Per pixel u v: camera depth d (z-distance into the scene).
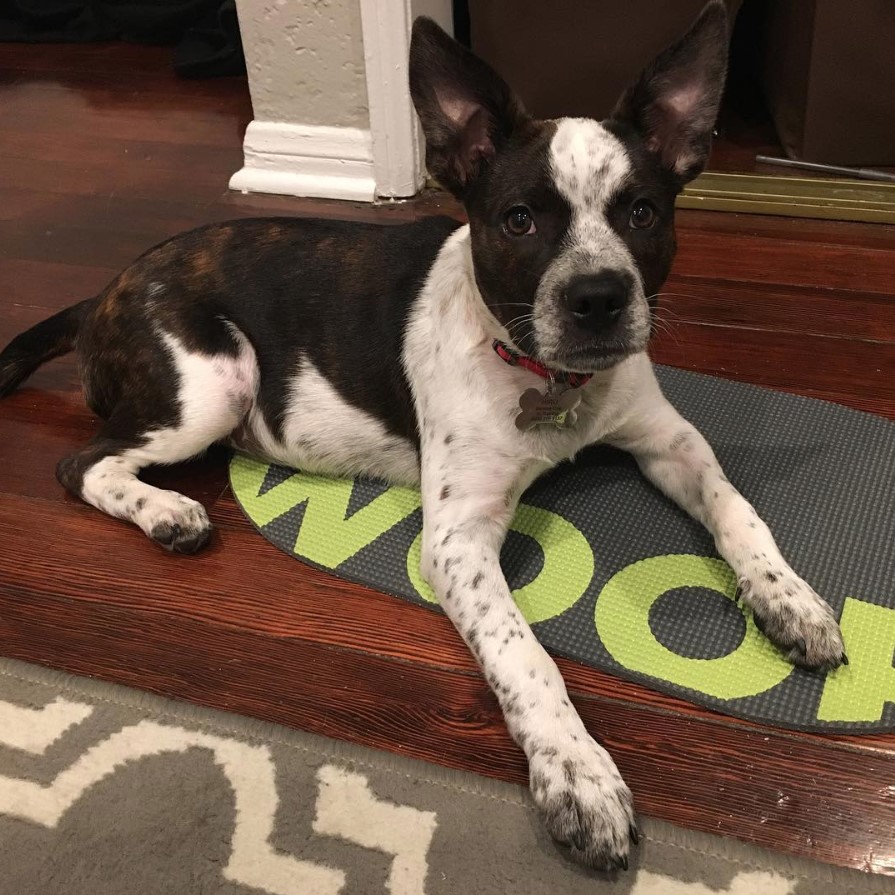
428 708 0.53
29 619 0.59
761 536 0.56
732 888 0.44
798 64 1.03
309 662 0.55
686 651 0.54
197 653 0.56
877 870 0.45
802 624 0.52
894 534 0.60
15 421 0.74
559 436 0.58
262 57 0.98
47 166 1.13
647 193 0.52
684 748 0.50
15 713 0.53
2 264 0.93
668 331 0.79
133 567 0.62
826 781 0.48
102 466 0.64
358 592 0.59
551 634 0.55
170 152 1.15
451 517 0.56
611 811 0.45
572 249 0.50
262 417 0.65
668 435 0.61
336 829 0.47
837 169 1.03
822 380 0.73
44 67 1.42
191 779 0.50
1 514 0.66
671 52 0.52
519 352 0.55
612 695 0.53
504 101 0.53
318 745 0.51
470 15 1.05
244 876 0.46
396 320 0.61
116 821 0.48
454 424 0.57
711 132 0.55
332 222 0.65
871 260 0.88
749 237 0.93
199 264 0.64
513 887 0.45
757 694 0.52
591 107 1.07
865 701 0.51
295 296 0.63
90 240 0.97
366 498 0.65
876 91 0.98
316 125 1.01
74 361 0.80
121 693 0.54
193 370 0.63
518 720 0.49
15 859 0.47
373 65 0.94
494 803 0.48
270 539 0.62
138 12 1.43
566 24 1.01
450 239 0.62
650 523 0.62
